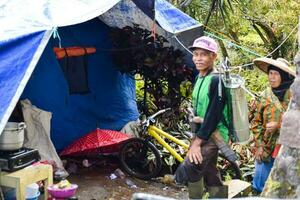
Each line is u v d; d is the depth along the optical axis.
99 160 5.61
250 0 9.21
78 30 5.62
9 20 4.38
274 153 3.78
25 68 3.88
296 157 2.20
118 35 5.84
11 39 4.03
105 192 4.79
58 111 5.34
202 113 3.52
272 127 3.69
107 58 5.99
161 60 5.64
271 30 10.01
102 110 5.88
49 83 5.23
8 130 3.71
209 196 3.79
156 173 5.16
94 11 4.45
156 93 5.86
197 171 3.56
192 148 3.54
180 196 4.81
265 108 3.75
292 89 2.27
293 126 2.22
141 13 5.59
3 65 3.95
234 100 3.38
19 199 3.67
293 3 9.13
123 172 5.33
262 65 3.83
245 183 4.71
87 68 5.73
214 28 8.72
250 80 9.49
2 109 3.73
